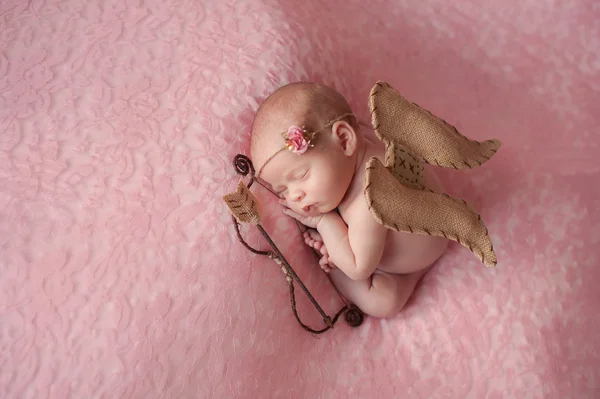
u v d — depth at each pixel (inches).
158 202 30.7
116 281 29.4
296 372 32.0
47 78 33.3
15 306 28.7
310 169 31.1
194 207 30.9
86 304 29.0
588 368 32.4
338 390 32.6
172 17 35.4
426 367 33.1
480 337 33.0
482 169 36.4
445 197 30.7
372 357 33.5
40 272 29.2
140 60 34.0
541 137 37.7
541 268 33.7
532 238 34.4
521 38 40.7
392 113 30.9
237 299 30.5
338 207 32.9
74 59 33.9
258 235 31.7
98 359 28.5
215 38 34.9
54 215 30.1
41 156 31.2
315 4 38.7
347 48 38.4
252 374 30.5
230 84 33.6
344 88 36.9
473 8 41.3
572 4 41.1
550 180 35.7
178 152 31.7
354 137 31.6
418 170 31.1
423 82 39.5
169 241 30.2
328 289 34.0
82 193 30.6
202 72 33.9
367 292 33.3
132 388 28.4
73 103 32.6
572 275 33.6
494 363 32.5
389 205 29.4
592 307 33.3
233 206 30.2
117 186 30.8
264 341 31.1
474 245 30.9
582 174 35.9
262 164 31.3
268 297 31.5
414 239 32.5
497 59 40.2
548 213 34.9
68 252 29.5
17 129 31.8
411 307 34.3
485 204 35.4
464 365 32.8
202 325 29.8
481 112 38.9
